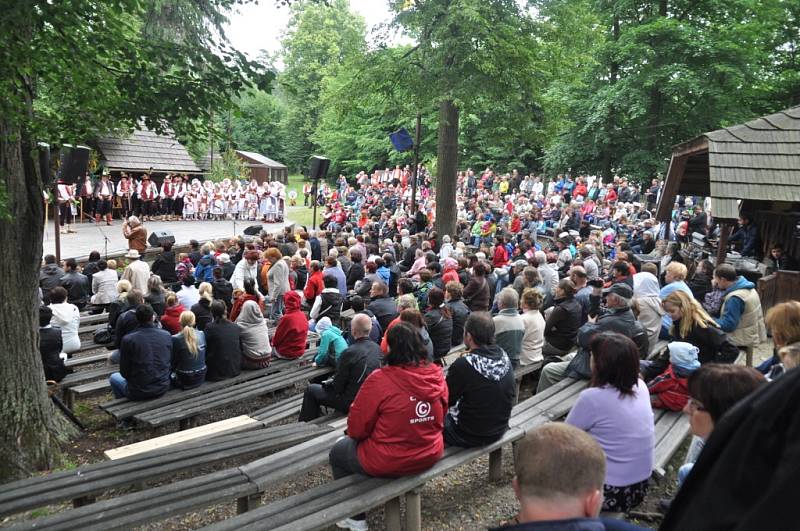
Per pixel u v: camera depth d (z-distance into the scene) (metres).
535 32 15.64
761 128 10.22
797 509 0.87
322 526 3.50
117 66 5.71
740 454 1.04
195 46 5.92
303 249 13.33
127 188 25.58
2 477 5.50
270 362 7.84
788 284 9.66
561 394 5.74
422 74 15.79
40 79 5.93
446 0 15.00
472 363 4.43
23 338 5.71
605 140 29.53
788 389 1.01
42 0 4.43
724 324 6.96
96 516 3.68
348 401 5.70
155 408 6.29
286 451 4.61
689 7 29.62
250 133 60.94
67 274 11.66
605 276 13.59
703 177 13.16
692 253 15.50
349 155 49.00
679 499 1.18
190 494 3.94
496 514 4.72
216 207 28.91
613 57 29.52
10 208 5.48
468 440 4.49
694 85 25.95
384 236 19.86
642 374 5.82
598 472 1.71
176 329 7.82
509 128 17.30
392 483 3.99
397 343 4.04
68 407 7.15
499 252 13.93
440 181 17.20
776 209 12.48
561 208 24.53
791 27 29.00
